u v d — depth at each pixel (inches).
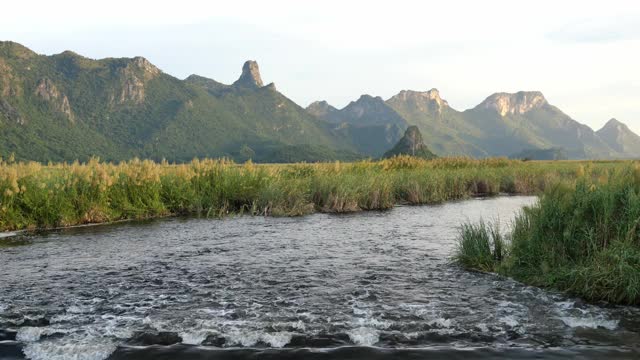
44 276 346.9
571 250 326.0
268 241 490.0
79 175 682.2
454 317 258.4
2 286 319.9
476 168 1316.4
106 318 257.8
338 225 606.2
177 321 252.4
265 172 865.5
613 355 207.0
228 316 260.5
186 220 658.2
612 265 291.3
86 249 448.5
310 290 310.3
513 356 206.2
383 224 613.6
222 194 794.2
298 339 227.5
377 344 221.3
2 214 572.7
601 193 333.1
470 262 374.9
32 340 228.1
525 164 1585.9
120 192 689.0
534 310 269.4
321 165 1130.0
